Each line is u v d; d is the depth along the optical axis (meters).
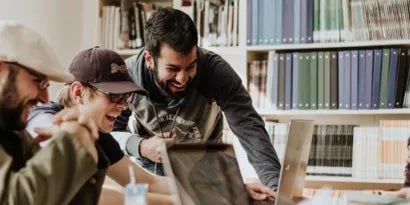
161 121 2.22
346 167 3.12
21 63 1.02
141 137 2.04
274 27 3.19
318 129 3.15
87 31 3.56
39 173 0.91
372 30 3.10
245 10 3.23
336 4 3.13
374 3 3.09
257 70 3.25
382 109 3.07
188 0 3.31
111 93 1.55
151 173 1.87
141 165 2.07
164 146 1.14
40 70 1.04
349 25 3.14
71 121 0.99
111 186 1.72
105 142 1.68
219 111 2.31
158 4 3.52
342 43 3.12
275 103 3.20
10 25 1.04
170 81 1.96
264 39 3.21
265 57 3.38
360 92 3.10
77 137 0.97
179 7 3.30
